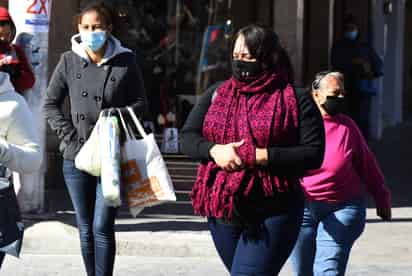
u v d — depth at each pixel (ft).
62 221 66.28
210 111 33.50
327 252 40.70
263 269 32.83
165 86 89.66
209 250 61.72
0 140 33.53
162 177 44.11
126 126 44.57
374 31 113.09
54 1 78.74
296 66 86.43
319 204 40.73
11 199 33.78
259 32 32.78
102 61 45.16
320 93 40.78
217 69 89.92
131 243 61.77
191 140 33.63
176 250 61.67
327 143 40.34
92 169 43.39
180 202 76.23
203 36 90.07
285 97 32.78
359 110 99.45
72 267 57.67
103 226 44.34
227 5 89.35
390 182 90.33
